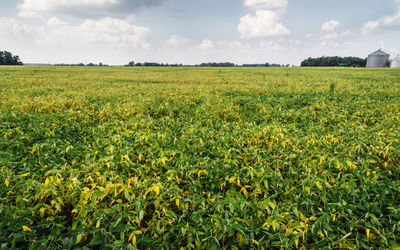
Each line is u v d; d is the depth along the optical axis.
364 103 9.70
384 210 3.09
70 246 2.43
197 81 24.14
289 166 4.04
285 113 8.29
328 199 3.14
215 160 4.01
